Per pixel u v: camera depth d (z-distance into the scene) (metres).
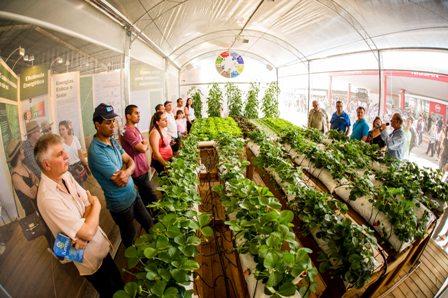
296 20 6.82
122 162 2.86
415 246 2.72
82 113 3.02
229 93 12.35
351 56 7.68
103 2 3.09
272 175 3.77
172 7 4.81
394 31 5.16
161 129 4.36
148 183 3.87
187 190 2.62
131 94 5.08
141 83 5.75
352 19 5.46
